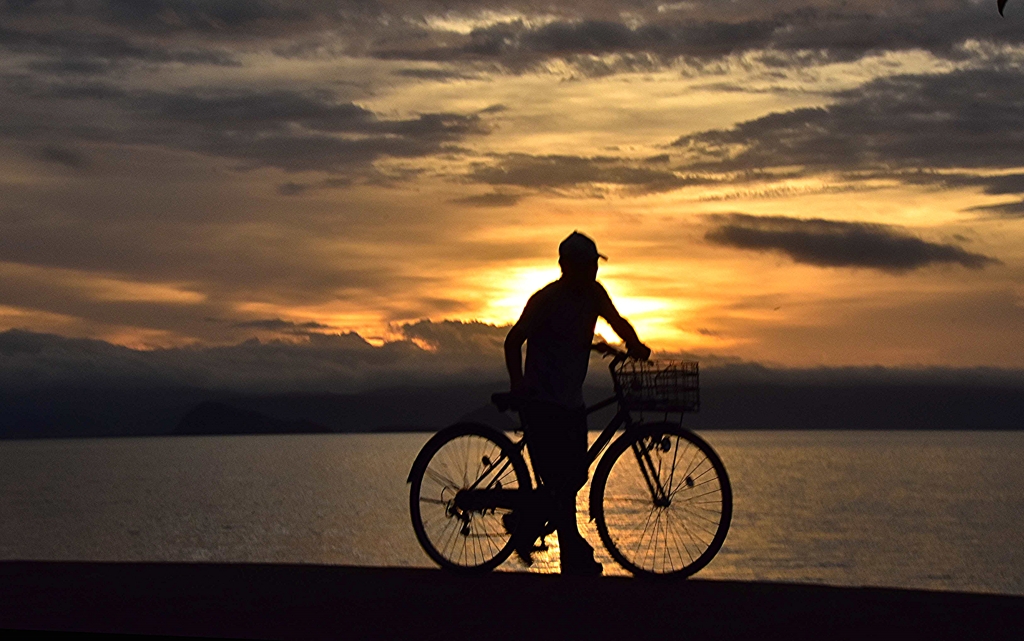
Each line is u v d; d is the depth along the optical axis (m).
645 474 5.69
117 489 165.12
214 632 4.35
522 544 5.73
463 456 5.89
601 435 5.82
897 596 4.89
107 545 83.94
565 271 5.86
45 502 134.50
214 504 126.69
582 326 5.83
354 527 94.12
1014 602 4.72
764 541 80.06
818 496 134.88
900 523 95.38
